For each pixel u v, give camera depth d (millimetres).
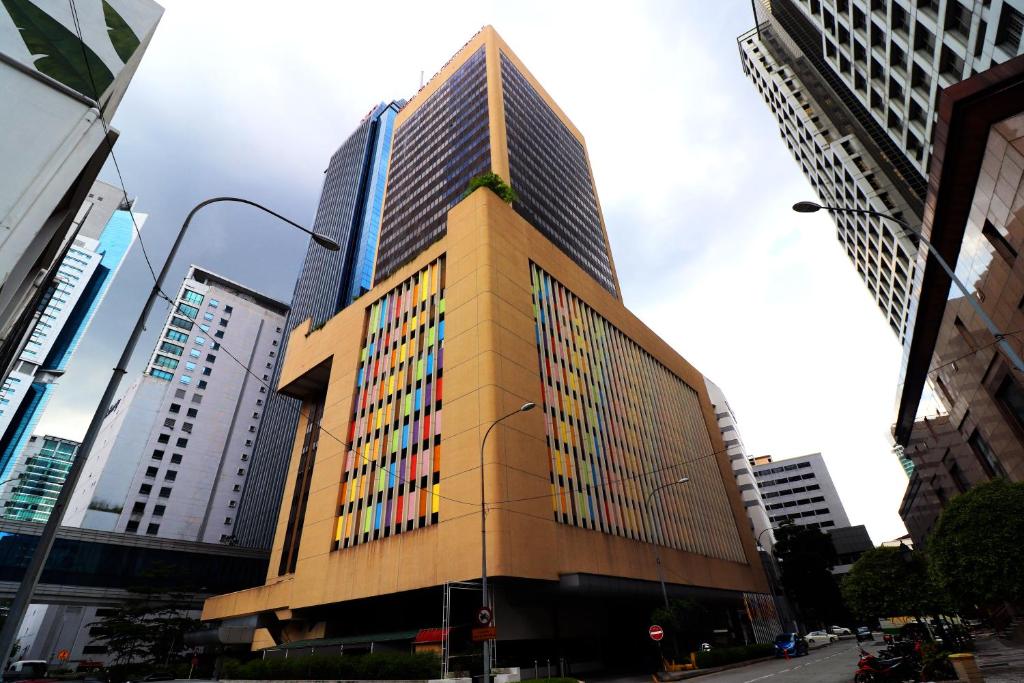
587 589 29906
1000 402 29109
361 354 45531
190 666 45219
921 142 41344
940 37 32812
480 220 39594
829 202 76312
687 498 53312
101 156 11250
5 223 8469
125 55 11234
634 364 55562
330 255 110875
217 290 112062
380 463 37125
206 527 90062
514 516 28875
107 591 52688
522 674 27672
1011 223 22250
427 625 32188
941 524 20469
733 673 26906
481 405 31797
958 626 33062
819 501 118375
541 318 41531
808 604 62062
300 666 25547
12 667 44094
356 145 129750
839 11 45688
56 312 116750
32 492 142750
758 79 85750
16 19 9820
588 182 89812
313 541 38688
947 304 30766
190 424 95000
